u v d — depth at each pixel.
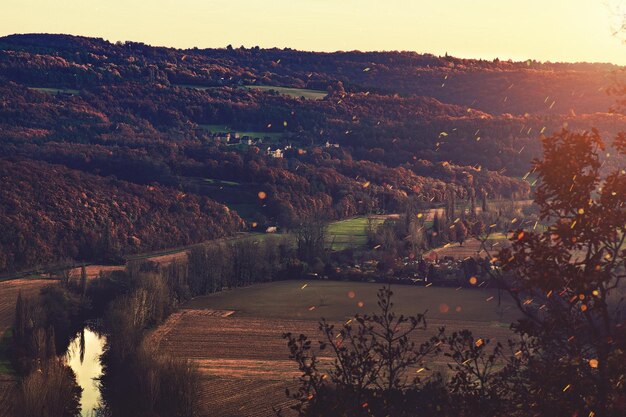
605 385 23.64
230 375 110.38
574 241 24.67
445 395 26.44
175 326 141.12
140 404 91.81
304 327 139.62
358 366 28.77
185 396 93.38
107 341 122.94
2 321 138.12
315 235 197.25
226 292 170.50
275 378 108.69
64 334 132.62
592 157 25.33
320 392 28.12
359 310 151.38
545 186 25.30
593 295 24.41
